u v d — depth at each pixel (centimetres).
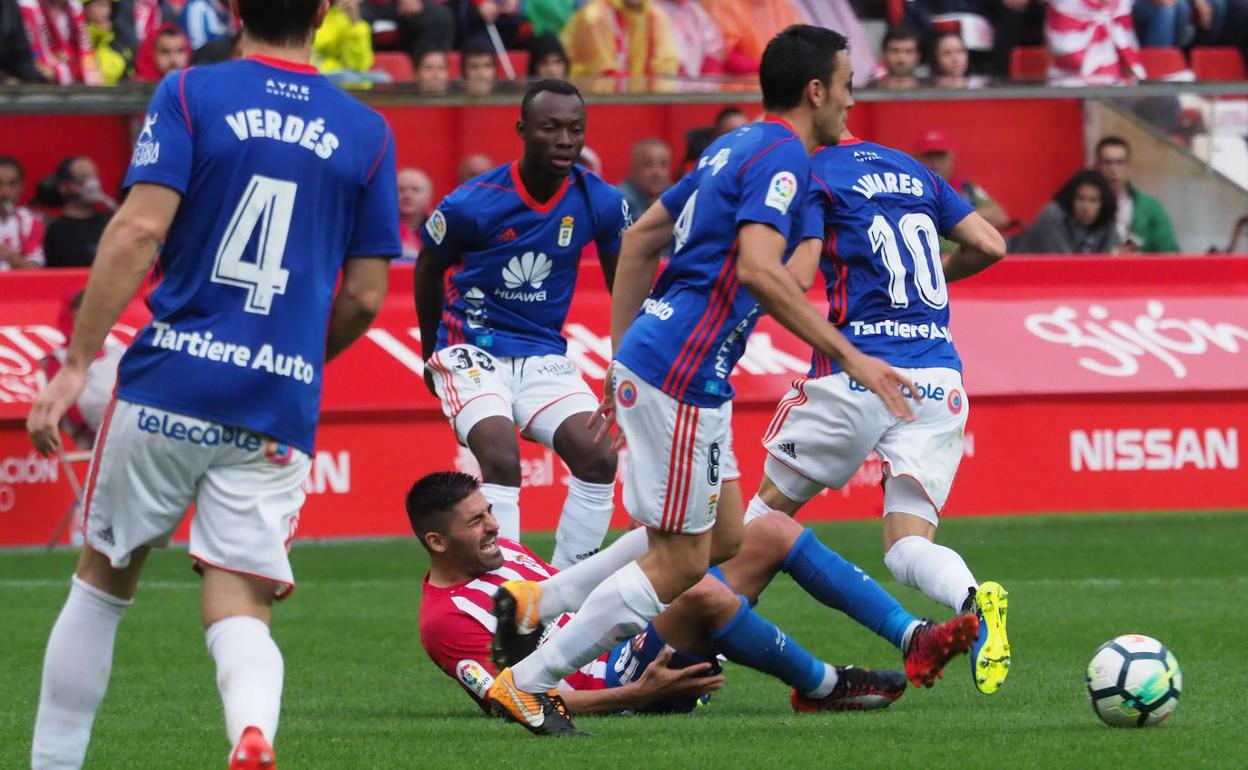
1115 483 4197
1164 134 4612
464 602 2111
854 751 1784
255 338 1434
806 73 1895
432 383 2811
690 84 4625
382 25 4866
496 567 2131
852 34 5322
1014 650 2619
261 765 1339
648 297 1955
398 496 4081
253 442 1441
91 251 4222
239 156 1430
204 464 1436
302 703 2270
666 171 4291
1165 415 4209
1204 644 2623
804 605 3194
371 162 1498
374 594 3366
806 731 1939
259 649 1427
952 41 4831
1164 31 5191
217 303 1431
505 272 2764
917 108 4628
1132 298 4309
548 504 4069
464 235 2745
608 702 2077
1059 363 4206
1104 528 4184
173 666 2598
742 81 4662
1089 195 4441
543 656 1883
